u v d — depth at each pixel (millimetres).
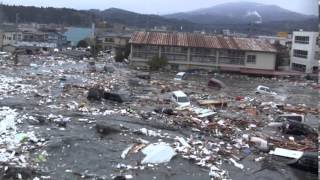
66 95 54781
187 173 28078
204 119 45062
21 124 37281
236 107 53969
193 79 83562
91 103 50531
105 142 33688
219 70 98375
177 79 80375
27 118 39344
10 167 25953
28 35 134625
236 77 93875
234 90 72062
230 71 98250
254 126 43125
